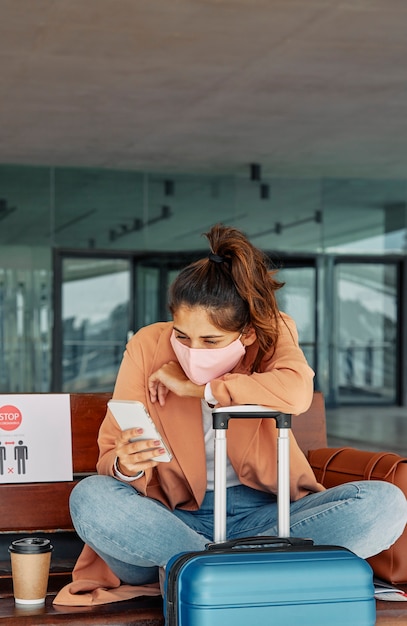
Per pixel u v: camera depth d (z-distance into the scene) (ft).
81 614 7.49
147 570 8.08
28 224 38.86
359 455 9.13
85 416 9.66
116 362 40.04
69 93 26.37
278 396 7.15
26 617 7.38
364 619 6.73
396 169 39.65
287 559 6.70
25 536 9.66
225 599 6.40
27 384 38.86
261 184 41.45
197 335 7.38
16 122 30.35
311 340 42.75
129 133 32.09
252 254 7.63
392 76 24.34
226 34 20.86
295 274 42.32
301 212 41.96
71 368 39.50
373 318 43.68
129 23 20.07
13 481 9.36
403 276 43.47
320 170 40.06
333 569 6.67
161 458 7.31
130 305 40.09
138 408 6.99
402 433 31.32
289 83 25.18
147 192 40.19
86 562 8.20
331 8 19.06
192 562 6.59
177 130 31.58
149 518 7.52
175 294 7.42
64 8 19.12
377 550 8.02
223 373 7.62
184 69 23.81
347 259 42.86
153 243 40.24
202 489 8.08
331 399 43.21
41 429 9.50
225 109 28.37
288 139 33.09
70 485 9.47
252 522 8.06
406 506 7.92
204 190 40.75
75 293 39.50
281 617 6.54
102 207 39.68
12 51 22.24
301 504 8.13
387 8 19.02
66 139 33.17
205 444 8.13
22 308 38.83
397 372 44.21
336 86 25.50
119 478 7.78
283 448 7.23
